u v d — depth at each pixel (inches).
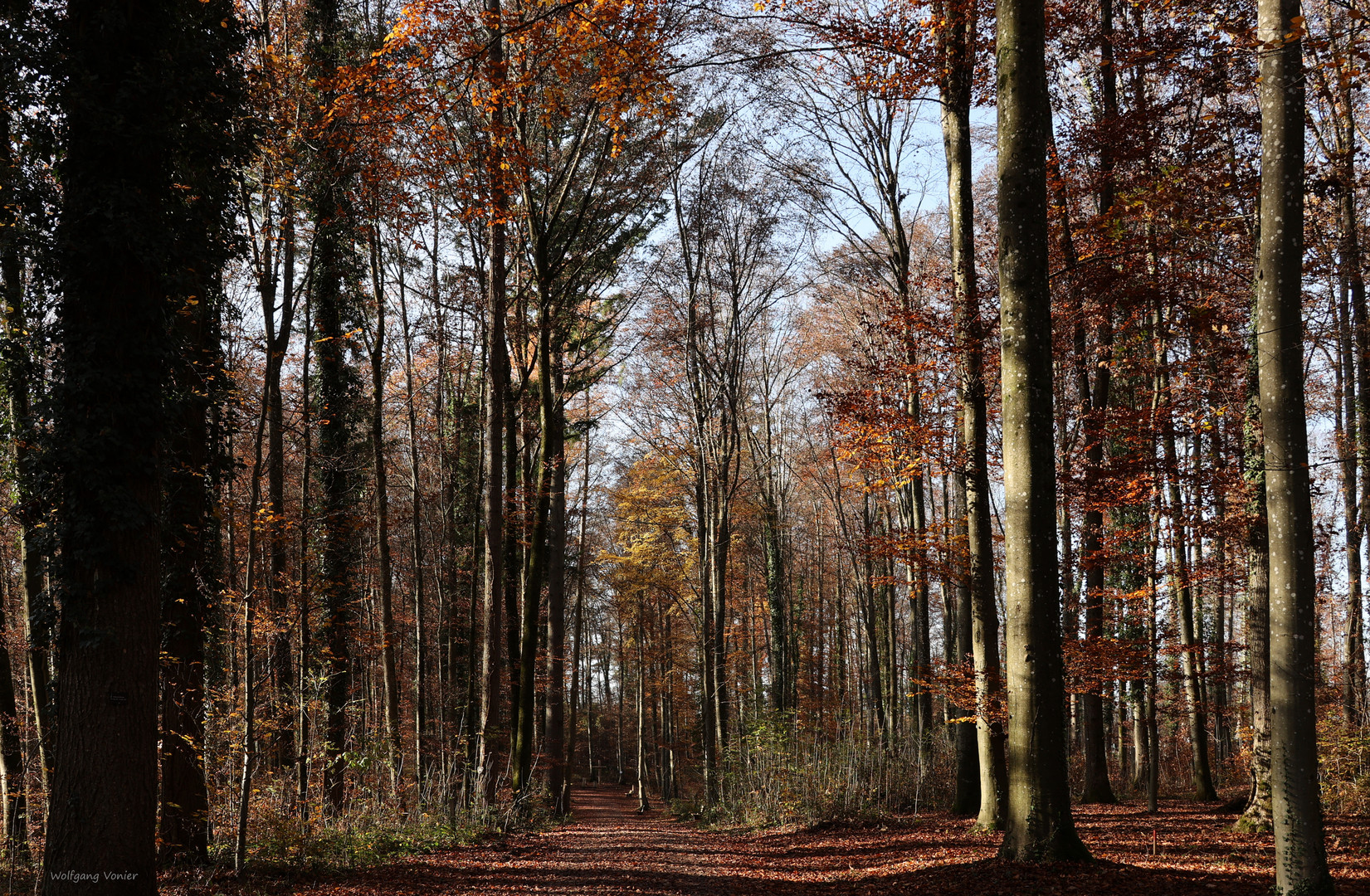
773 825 616.7
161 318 318.3
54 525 297.4
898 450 498.9
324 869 399.5
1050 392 328.2
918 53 462.6
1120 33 479.2
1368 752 511.2
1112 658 486.9
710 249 914.1
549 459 673.0
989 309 484.7
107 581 294.8
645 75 389.1
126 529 295.9
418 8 388.8
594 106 597.0
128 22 310.2
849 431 498.0
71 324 301.7
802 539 1470.2
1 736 462.6
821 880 392.8
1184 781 887.1
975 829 452.4
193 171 357.7
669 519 1193.4
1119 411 480.4
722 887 387.5
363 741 554.6
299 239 585.3
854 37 449.7
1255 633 442.0
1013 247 331.9
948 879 324.8
